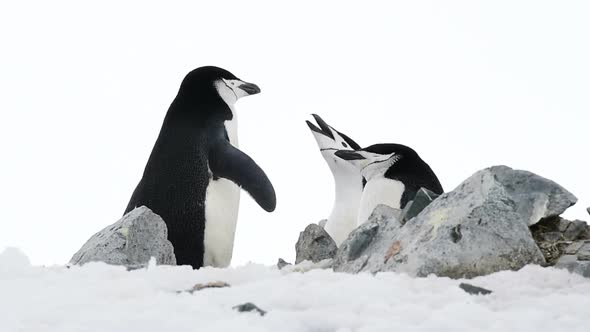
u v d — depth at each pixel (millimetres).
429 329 13680
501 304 15758
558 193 21844
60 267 20281
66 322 14648
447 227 19172
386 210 24031
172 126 34781
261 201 31688
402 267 18938
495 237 19078
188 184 33156
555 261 20531
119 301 15984
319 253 26531
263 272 19203
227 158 33062
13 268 19266
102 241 23891
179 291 17453
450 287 16312
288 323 14062
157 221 24984
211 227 32938
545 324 14125
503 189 19719
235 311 14805
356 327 14125
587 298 15688
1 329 14242
